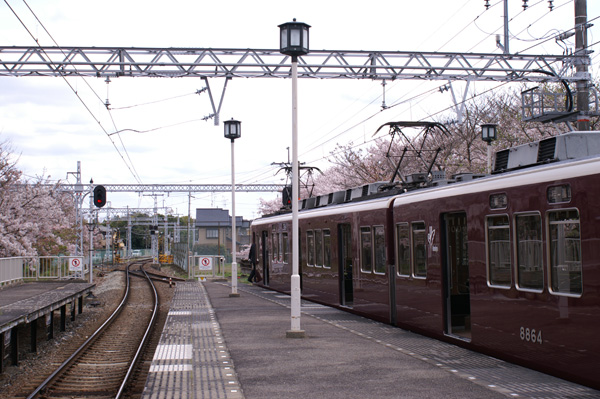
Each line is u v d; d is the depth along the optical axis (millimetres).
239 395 7223
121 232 101875
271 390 7465
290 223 22547
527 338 8703
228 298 21031
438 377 8055
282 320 14320
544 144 9523
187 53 20141
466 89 20906
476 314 10102
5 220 30859
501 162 10680
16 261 22953
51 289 19859
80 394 9562
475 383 7684
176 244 64438
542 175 8430
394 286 13703
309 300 20328
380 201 14328
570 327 7793
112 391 9703
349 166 35688
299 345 10711
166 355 9867
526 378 7996
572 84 22156
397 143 33719
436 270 11586
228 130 20594
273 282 25312
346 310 16703
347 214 16531
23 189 34969
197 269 38094
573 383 7703
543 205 8359
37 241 37562
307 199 23094
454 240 11703
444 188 11391
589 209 7480
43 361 12922
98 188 24500
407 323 12852
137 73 19844
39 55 19547
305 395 7207
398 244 13398
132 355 13141
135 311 22406
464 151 28500
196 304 18922
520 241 8930
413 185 14016
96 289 33375
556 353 8070
